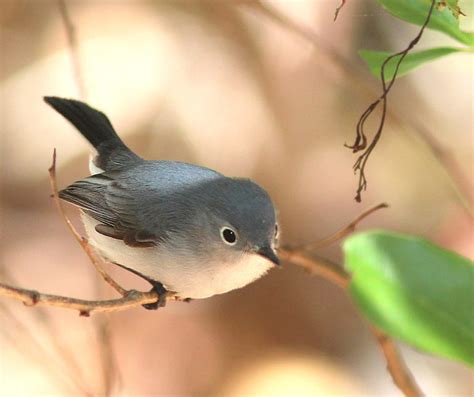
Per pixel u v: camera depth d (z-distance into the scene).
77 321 11.58
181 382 12.05
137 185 7.31
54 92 13.61
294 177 13.69
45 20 14.05
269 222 6.52
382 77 5.03
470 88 13.12
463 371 11.88
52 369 10.03
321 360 12.68
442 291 3.42
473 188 8.51
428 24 4.70
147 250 6.82
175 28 14.08
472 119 13.03
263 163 13.66
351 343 12.95
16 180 13.77
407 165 13.29
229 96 13.82
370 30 12.09
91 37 13.95
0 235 13.29
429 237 12.59
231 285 6.75
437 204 12.98
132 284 12.70
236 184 6.75
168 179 7.20
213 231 6.54
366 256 3.46
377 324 3.29
